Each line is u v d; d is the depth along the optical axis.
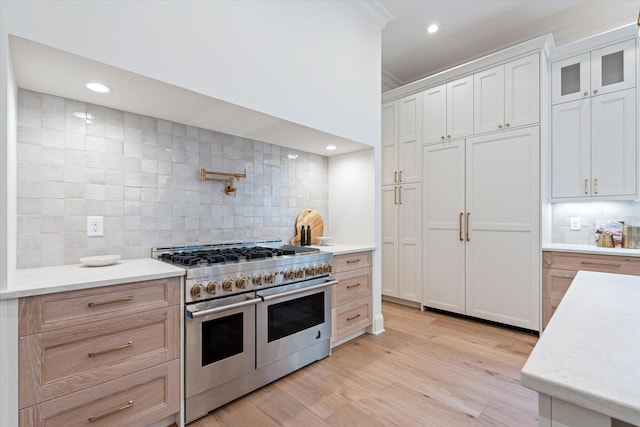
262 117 2.00
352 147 2.85
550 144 2.94
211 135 2.30
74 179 1.71
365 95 2.75
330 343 2.39
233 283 1.74
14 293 1.10
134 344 1.40
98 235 1.79
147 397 1.44
